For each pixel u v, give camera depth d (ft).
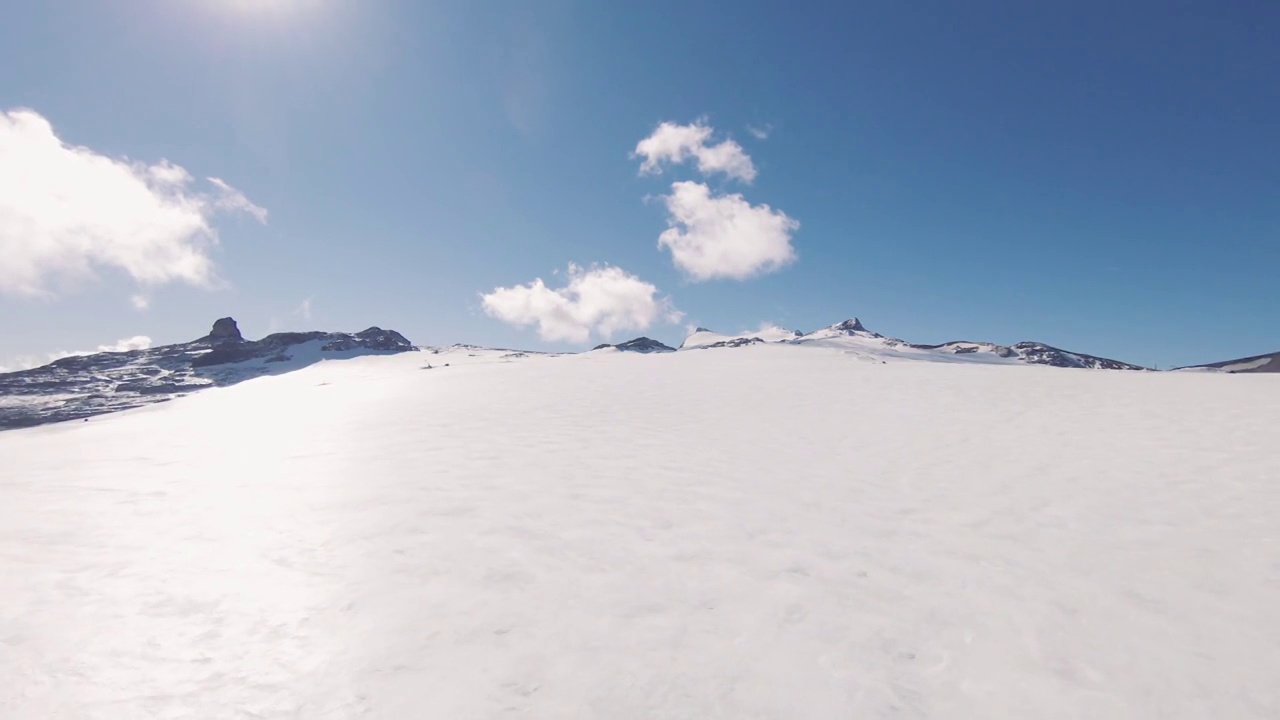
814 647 15.81
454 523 25.68
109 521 26.45
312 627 16.78
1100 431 42.68
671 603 18.25
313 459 40.40
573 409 62.75
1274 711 13.20
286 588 19.25
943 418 50.88
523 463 37.52
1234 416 44.52
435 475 34.53
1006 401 57.47
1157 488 29.32
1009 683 14.34
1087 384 65.21
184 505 29.01
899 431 46.47
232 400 110.42
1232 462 32.99
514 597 18.58
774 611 17.78
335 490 31.53
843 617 17.43
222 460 41.29
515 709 13.20
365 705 13.34
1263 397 51.21
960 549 22.59
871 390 69.67
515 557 21.81
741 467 36.17
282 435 52.16
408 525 25.46
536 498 29.53
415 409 66.80
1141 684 14.23
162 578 20.04
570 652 15.47
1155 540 22.97
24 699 13.46
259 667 14.87
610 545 23.08
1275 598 18.16
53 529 25.31
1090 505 27.32
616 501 28.96
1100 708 13.42
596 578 20.01
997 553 22.15
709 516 26.68
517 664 14.92
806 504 28.43
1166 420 44.75
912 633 16.57
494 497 29.73
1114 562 21.09
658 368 112.68
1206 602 18.06
